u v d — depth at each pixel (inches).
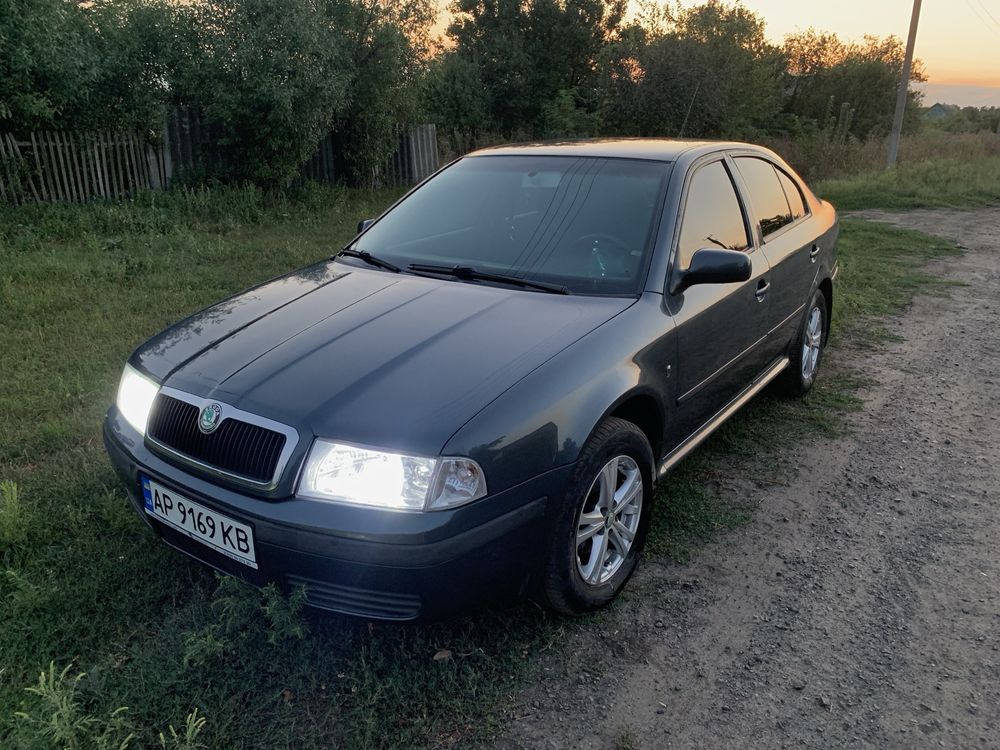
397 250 143.5
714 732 92.9
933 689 100.5
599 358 107.2
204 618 106.2
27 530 123.3
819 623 113.3
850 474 159.9
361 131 615.2
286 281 137.6
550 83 1374.3
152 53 478.3
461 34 1448.1
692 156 146.7
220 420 96.3
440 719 92.8
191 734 84.0
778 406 195.6
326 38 497.7
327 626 106.2
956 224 480.7
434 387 95.7
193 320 124.6
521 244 135.0
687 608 116.0
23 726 88.0
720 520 140.6
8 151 418.6
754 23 935.7
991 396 203.2
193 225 421.1
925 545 134.2
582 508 104.1
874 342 248.1
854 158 790.5
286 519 89.3
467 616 102.5
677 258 129.5
